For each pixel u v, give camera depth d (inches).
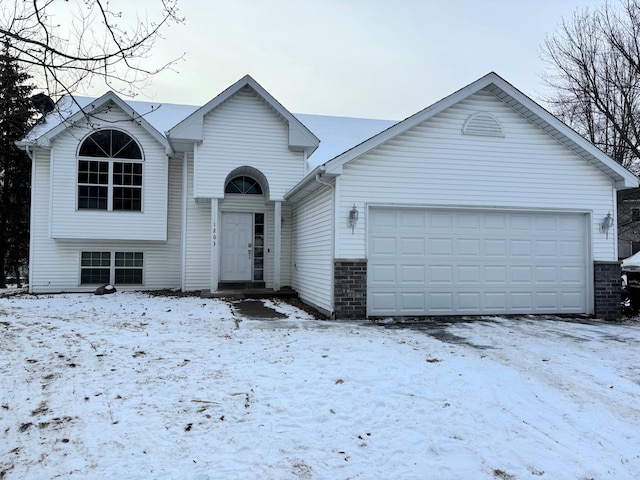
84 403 162.4
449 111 372.2
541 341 279.0
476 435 147.0
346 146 649.6
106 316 352.5
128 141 535.5
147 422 148.0
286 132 512.1
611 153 722.2
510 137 381.1
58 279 537.0
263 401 168.4
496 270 379.9
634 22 671.1
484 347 259.0
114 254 555.8
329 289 360.5
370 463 127.8
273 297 486.3
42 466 119.9
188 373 197.8
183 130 475.2
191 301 449.1
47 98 207.8
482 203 374.9
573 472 126.7
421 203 364.8
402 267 363.9
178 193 571.5
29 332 277.3
